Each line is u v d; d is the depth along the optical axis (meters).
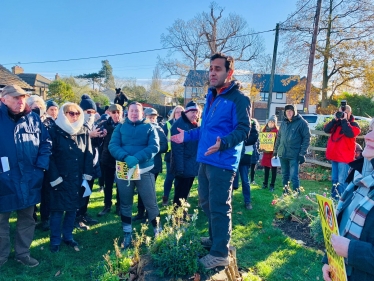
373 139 1.49
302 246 4.06
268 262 3.64
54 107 4.86
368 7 21.11
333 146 6.18
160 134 5.12
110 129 5.06
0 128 3.13
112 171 5.12
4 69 20.73
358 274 1.48
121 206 3.95
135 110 3.85
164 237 3.06
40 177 3.42
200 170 2.98
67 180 3.72
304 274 3.41
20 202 3.23
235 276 2.99
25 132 3.28
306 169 9.34
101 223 4.76
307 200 5.14
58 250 3.81
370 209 1.43
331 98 26.31
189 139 3.16
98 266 3.24
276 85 43.78
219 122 2.70
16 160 3.21
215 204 2.73
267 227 4.69
